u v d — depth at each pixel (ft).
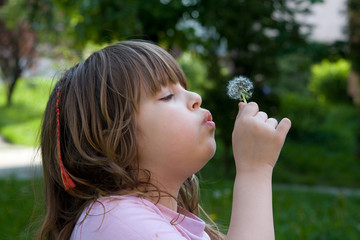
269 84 29.40
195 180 5.01
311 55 26.16
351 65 28.07
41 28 24.71
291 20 24.93
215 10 24.27
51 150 4.17
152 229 3.27
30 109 55.11
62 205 4.23
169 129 3.61
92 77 3.89
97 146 3.77
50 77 4.96
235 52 27.25
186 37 25.82
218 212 13.83
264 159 3.61
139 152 3.67
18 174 25.86
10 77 57.98
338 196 19.07
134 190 3.68
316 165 35.55
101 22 20.79
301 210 15.72
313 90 58.08
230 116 26.21
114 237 3.26
